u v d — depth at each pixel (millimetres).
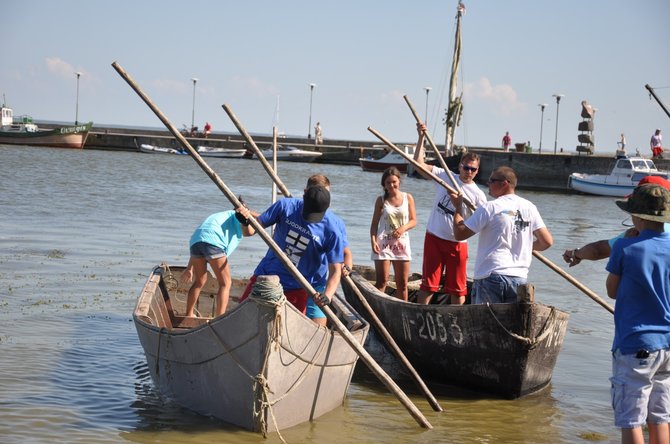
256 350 6613
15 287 11938
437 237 9445
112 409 7297
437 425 7402
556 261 17906
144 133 78562
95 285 12430
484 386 8430
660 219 5426
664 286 5422
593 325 11734
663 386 5473
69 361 8656
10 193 27016
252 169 50875
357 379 8945
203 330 6965
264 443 6645
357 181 44969
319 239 7438
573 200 39688
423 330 8758
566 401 8289
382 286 10180
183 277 9227
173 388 7574
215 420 7129
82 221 20594
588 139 49562
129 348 9312
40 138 64312
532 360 8000
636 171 41500
